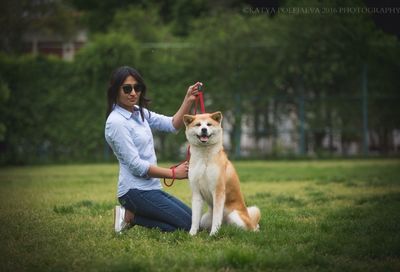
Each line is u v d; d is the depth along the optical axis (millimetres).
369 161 17516
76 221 6148
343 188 9469
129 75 5383
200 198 5445
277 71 19016
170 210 5465
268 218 6199
